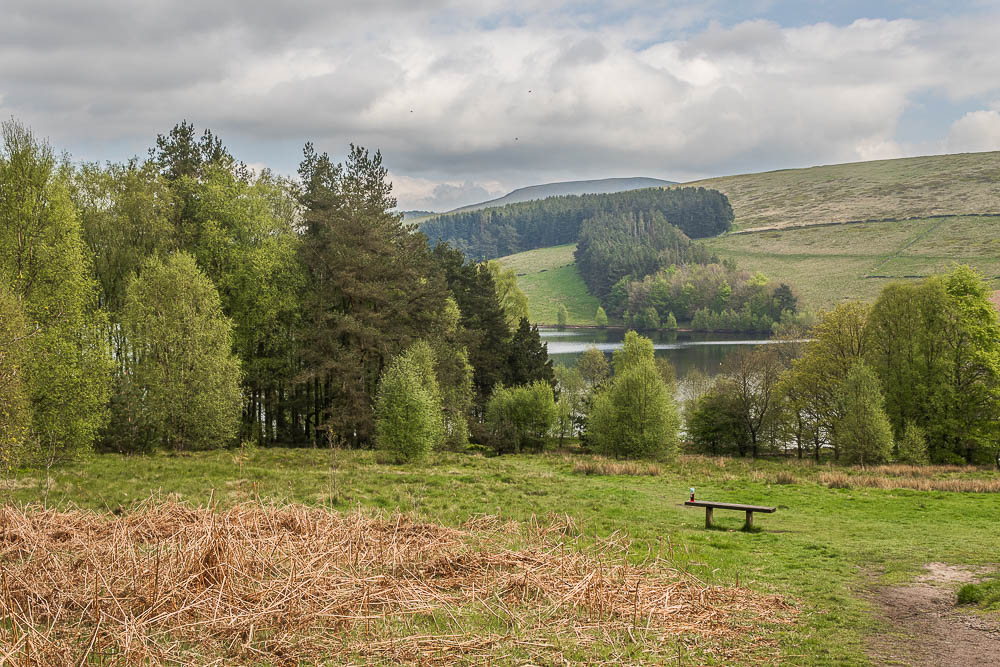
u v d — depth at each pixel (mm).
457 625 8430
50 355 26969
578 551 13211
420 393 32719
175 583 8523
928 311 45219
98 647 6914
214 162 49125
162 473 24297
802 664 7859
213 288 36250
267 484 22203
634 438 41719
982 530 19422
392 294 47469
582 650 7891
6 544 10828
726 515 21391
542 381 54344
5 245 26969
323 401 47375
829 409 49812
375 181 50719
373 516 16531
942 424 43656
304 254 45312
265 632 7852
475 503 20906
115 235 39469
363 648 7562
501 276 80562
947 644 8633
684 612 9523
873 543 16750
